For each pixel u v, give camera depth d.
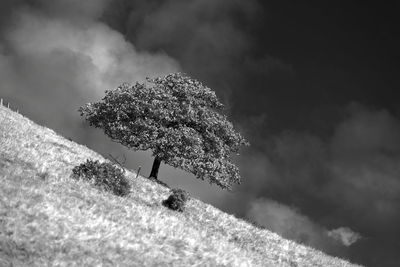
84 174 29.91
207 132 50.59
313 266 34.97
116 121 48.84
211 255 22.86
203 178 48.91
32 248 17.36
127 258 19.22
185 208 37.50
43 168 27.00
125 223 23.06
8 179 22.27
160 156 47.34
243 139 53.28
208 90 52.16
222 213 41.59
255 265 25.23
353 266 38.28
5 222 18.14
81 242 19.06
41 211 19.92
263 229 41.03
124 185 30.83
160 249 21.33
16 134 34.81
